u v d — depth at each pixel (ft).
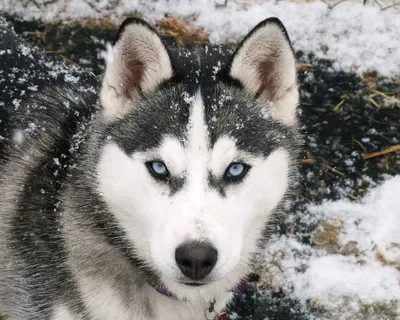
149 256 2.65
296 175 2.75
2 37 3.21
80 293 2.68
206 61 2.75
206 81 2.64
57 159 2.81
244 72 2.65
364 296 3.34
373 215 3.56
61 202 2.73
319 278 3.39
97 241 2.68
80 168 2.68
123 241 2.65
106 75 2.60
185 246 2.35
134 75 2.67
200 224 2.36
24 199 2.83
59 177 2.78
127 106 2.65
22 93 3.06
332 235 3.51
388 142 3.75
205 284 2.47
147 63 2.63
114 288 2.70
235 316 3.35
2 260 2.88
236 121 2.55
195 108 2.53
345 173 3.68
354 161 3.71
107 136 2.61
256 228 2.71
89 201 2.64
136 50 2.60
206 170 2.46
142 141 2.53
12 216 2.85
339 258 3.46
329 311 3.32
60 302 2.73
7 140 2.99
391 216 3.55
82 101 2.96
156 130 2.52
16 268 2.84
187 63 2.73
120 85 2.63
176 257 2.37
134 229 2.62
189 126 2.49
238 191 2.51
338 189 3.64
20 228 2.82
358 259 3.45
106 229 2.65
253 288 3.39
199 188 2.43
